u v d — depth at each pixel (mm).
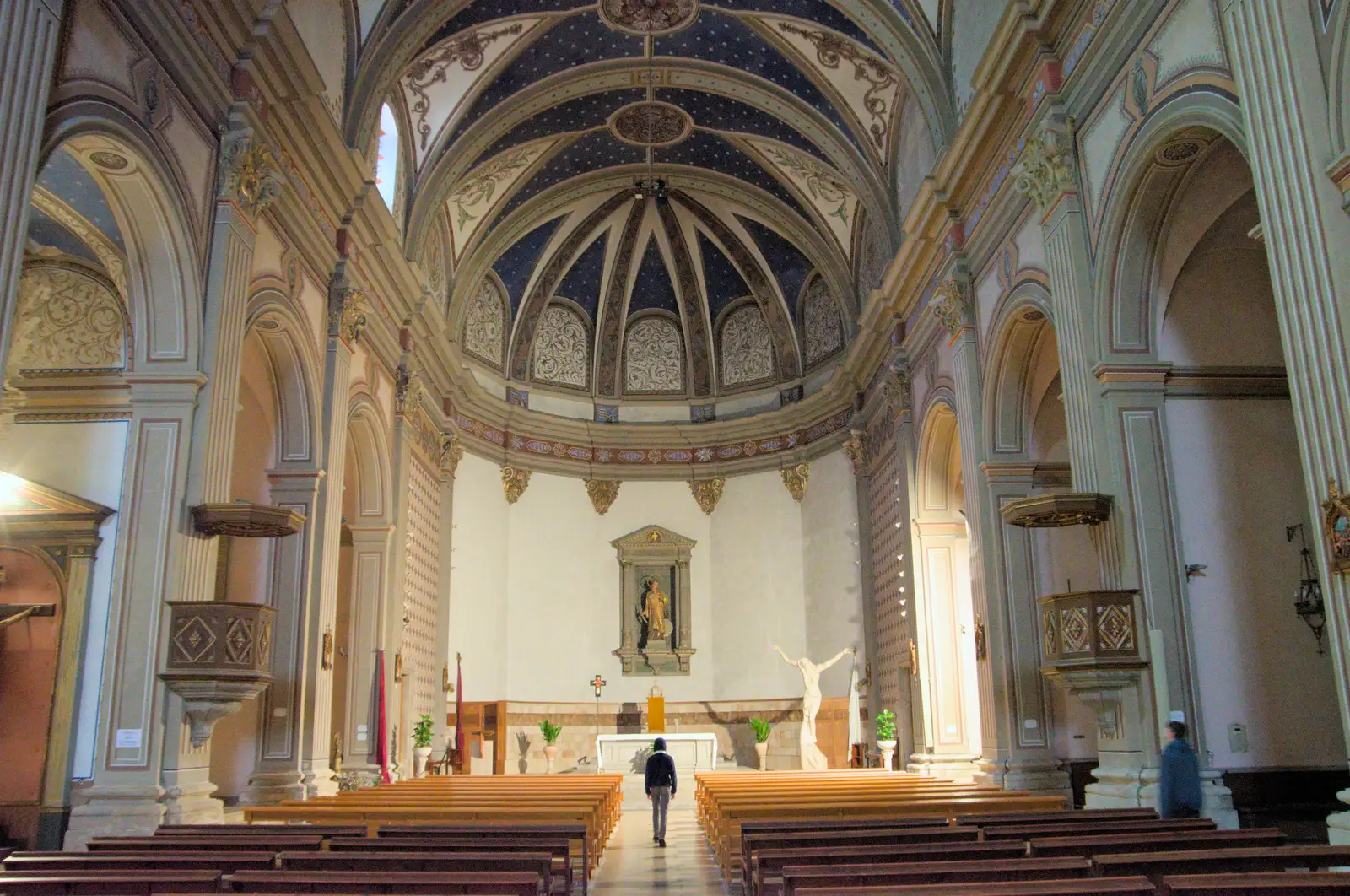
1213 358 10797
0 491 10891
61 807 10211
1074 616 10195
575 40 18234
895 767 19953
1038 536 13812
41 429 11266
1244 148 8266
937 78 15422
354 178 14484
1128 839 6199
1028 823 7566
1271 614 10281
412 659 19109
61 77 8195
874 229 20125
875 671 21531
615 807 15172
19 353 11359
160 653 9688
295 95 12180
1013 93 12555
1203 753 9711
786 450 25109
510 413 24344
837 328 24141
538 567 24531
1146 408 10523
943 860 6004
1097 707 10164
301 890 4918
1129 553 10148
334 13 14359
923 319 17312
